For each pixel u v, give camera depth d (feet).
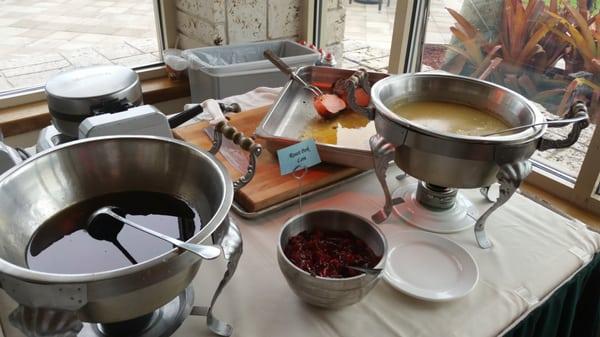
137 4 6.89
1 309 2.28
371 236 2.46
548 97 4.40
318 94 4.14
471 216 3.09
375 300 2.42
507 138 2.39
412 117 3.02
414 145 2.56
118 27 7.14
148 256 1.95
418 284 2.46
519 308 2.40
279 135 3.67
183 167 2.32
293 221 2.50
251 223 2.98
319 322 2.27
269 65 5.24
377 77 4.10
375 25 6.83
